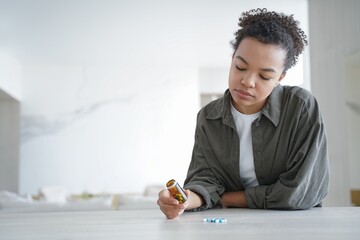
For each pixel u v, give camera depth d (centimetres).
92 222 89
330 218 90
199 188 109
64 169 670
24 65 677
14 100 666
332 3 379
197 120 126
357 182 475
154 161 690
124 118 690
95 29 508
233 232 72
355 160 475
